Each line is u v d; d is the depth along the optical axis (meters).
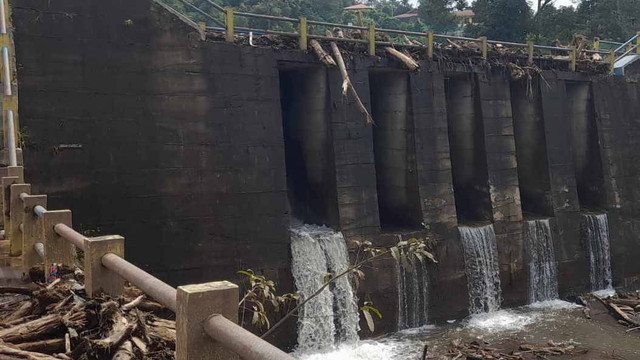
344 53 19.20
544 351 17.72
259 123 17.27
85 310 5.73
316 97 19.56
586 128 26.45
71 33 14.78
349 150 19.16
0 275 8.20
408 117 20.89
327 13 64.88
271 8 56.97
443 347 18.20
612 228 25.84
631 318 20.97
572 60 25.34
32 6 14.36
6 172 11.72
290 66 19.06
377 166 22.56
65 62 14.71
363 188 19.34
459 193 24.05
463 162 23.69
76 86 14.83
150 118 15.64
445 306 20.84
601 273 25.31
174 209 15.93
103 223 15.09
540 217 24.23
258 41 17.81
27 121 14.30
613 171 26.17
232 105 16.80
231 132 16.77
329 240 18.44
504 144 23.08
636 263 26.48
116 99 15.26
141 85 15.54
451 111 23.88
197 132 16.25
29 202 7.98
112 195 15.20
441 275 20.75
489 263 22.08
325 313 18.00
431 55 21.16
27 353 5.00
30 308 6.38
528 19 44.72
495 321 20.98
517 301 22.92
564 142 24.75
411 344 18.50
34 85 14.38
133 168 15.44
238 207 16.86
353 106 19.28
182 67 16.05
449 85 23.77
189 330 3.15
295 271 17.72
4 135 12.77
